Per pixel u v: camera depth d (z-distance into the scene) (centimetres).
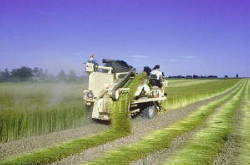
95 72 1488
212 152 1059
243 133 1428
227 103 3216
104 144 1104
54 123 1360
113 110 1347
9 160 886
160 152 1038
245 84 10031
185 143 1173
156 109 1825
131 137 1227
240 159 1001
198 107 2628
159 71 1795
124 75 1516
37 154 948
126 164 894
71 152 983
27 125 1243
